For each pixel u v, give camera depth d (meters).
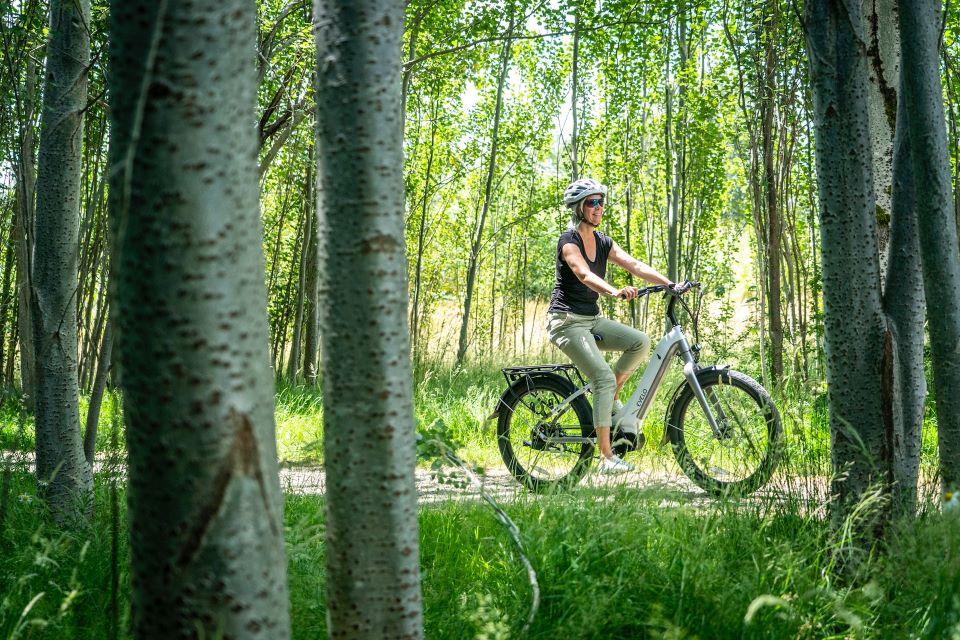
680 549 3.15
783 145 10.56
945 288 3.15
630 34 12.77
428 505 4.76
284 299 16.06
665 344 5.82
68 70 4.34
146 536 1.27
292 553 3.14
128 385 1.26
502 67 16.94
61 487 4.18
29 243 4.19
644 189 18.59
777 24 9.59
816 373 9.12
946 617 2.44
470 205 22.58
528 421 6.30
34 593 3.03
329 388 2.00
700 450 5.43
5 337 13.94
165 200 1.21
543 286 28.80
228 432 1.25
